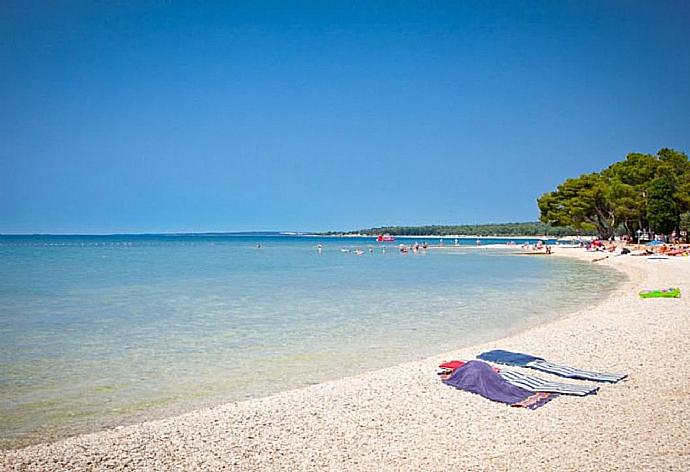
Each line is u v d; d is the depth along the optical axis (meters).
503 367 12.06
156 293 29.16
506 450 7.58
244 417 9.27
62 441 8.35
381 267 52.50
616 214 78.62
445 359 13.24
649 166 73.12
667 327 16.17
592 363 12.26
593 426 8.38
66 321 19.86
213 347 15.46
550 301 25.08
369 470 7.10
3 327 18.61
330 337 16.81
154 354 14.61
